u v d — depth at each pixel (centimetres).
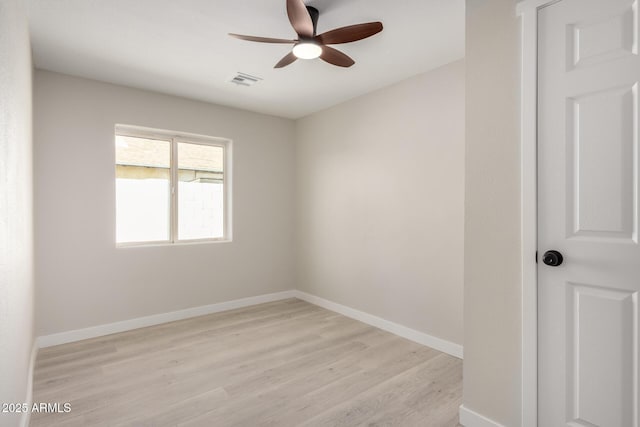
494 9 171
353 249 363
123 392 212
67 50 252
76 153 297
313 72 295
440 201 281
